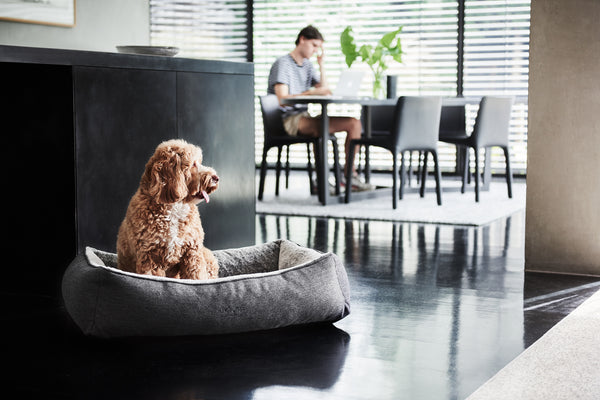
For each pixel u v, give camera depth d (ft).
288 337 7.35
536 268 10.53
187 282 7.06
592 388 5.98
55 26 12.35
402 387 6.04
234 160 11.07
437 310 8.38
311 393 5.90
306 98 16.80
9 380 6.19
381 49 19.69
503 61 23.03
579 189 10.27
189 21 24.50
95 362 6.63
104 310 6.88
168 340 7.22
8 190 9.25
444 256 11.46
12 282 9.39
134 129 9.43
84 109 8.76
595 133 10.13
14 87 9.01
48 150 8.89
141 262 7.21
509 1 22.71
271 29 25.27
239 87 11.11
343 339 7.30
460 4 23.21
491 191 20.22
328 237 13.15
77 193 8.74
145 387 6.03
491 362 6.64
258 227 14.26
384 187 20.40
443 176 24.14
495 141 17.99
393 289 9.36
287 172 20.81
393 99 18.17
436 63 23.75
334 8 24.63
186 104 10.18
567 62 10.26
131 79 9.34
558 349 6.97
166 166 6.97
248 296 7.18
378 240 12.83
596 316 8.12
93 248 8.57
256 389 5.99
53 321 8.00
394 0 23.94
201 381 6.16
